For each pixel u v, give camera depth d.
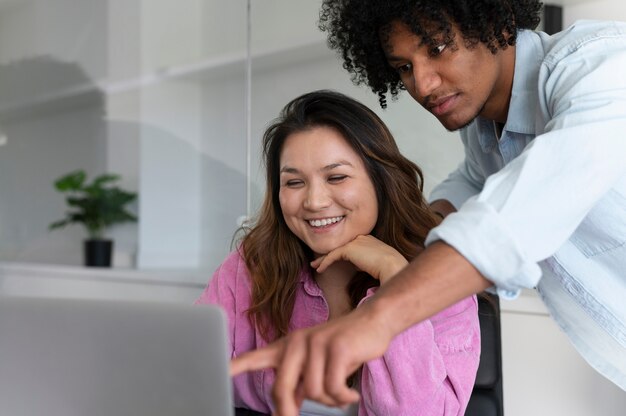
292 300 1.26
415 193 1.26
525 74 1.12
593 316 1.15
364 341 0.58
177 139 3.29
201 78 3.10
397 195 1.22
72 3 3.66
